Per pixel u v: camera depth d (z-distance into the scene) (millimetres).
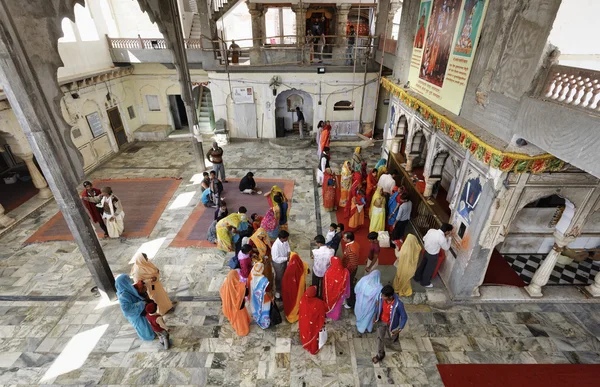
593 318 5738
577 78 3314
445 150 6500
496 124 4734
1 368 4902
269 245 6160
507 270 6773
